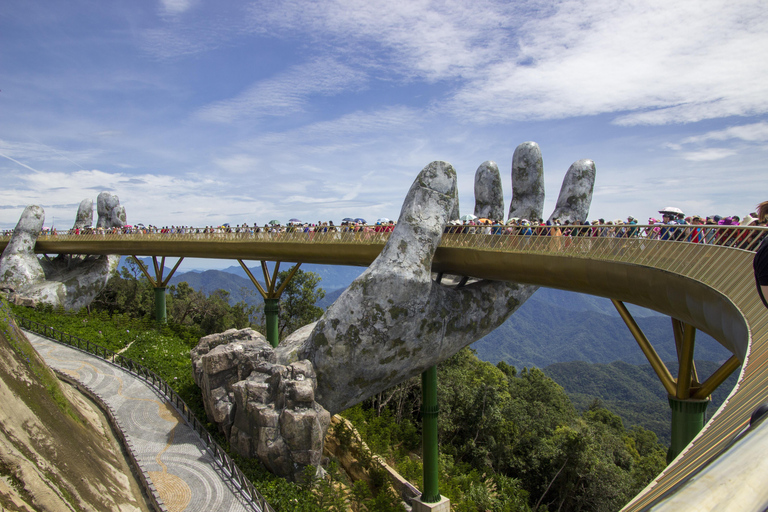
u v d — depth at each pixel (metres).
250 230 41.69
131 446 25.69
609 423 90.75
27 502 15.20
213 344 32.06
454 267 28.61
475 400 56.56
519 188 32.38
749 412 5.29
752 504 1.67
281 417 25.28
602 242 20.36
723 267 13.66
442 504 31.88
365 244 31.92
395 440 47.00
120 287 76.81
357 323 27.64
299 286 69.31
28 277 55.38
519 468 53.97
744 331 10.98
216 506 21.12
